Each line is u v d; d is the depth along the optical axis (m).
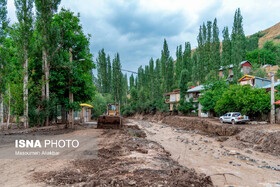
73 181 5.25
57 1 19.91
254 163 11.30
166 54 67.81
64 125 20.47
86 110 40.19
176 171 6.60
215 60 51.50
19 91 16.61
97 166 6.85
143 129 30.92
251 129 18.39
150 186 4.98
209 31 61.84
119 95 72.19
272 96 22.89
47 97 19.19
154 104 59.66
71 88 20.33
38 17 19.09
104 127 20.27
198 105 44.78
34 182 5.14
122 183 5.09
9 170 6.14
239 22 54.12
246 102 24.17
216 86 36.38
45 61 19.11
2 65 16.14
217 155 13.42
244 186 7.54
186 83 47.56
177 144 17.86
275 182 8.10
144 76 94.25
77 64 23.38
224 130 21.95
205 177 6.36
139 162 7.76
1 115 16.36
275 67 62.12
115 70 72.38
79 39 22.91
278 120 23.16
